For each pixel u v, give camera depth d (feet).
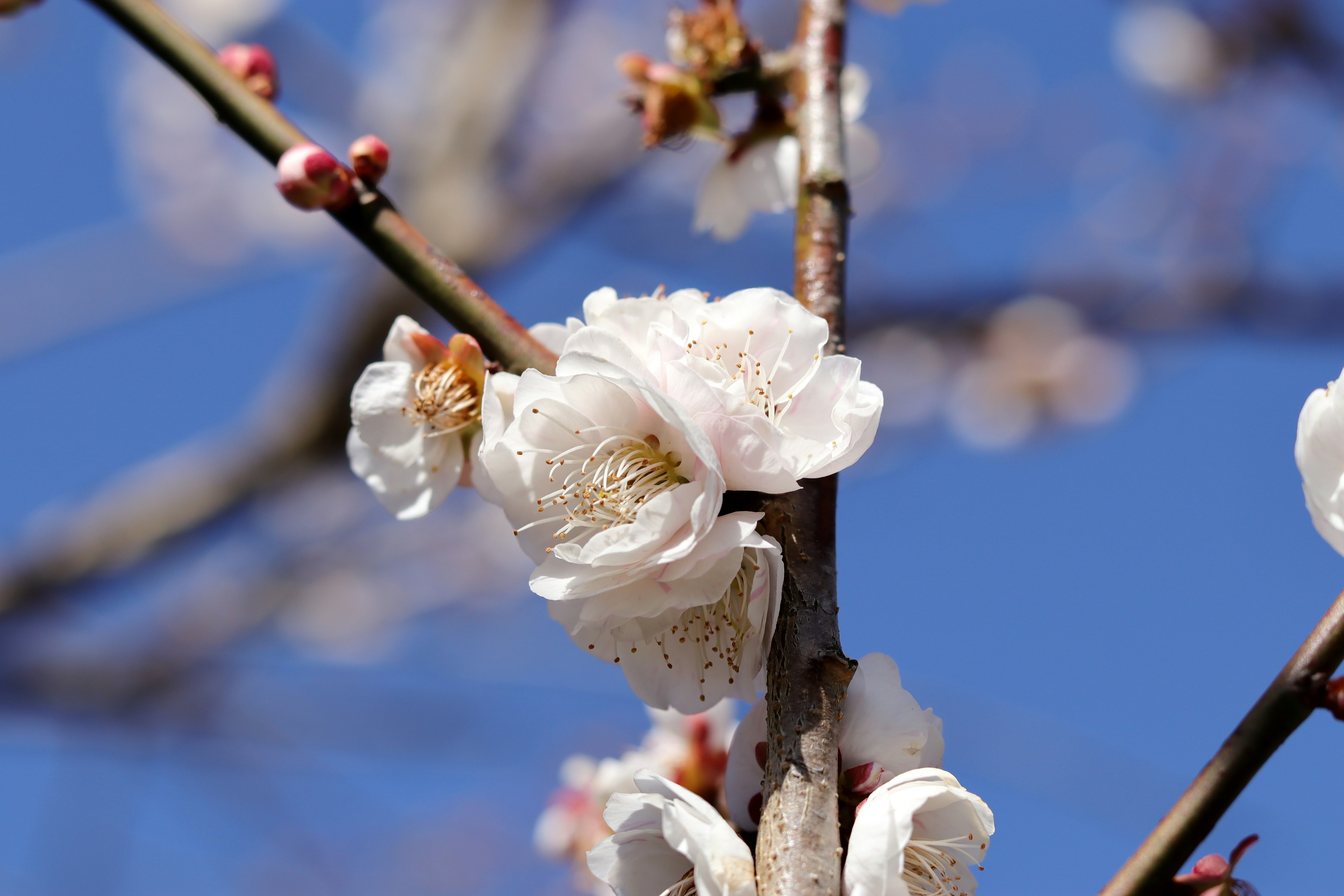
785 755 1.22
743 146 1.44
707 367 1.26
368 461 1.33
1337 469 1.24
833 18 1.41
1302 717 1.22
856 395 1.26
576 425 1.27
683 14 1.46
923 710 1.25
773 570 1.24
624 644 1.28
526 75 3.51
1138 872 1.23
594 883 1.53
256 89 1.37
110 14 1.36
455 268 1.32
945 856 1.25
